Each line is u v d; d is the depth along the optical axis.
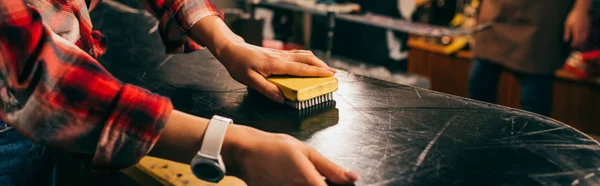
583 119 3.02
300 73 0.92
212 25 1.00
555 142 0.75
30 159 0.78
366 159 0.70
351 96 0.94
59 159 1.10
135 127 0.61
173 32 1.06
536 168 0.67
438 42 3.48
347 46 3.88
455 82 3.47
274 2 3.20
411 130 0.79
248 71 0.92
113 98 0.61
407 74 3.21
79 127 0.60
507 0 2.47
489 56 2.62
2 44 0.59
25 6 0.60
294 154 0.61
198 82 1.02
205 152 0.63
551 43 2.43
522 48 2.47
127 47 1.25
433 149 0.72
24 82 0.60
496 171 0.66
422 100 0.92
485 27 2.60
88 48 0.87
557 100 3.10
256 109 0.88
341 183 0.62
